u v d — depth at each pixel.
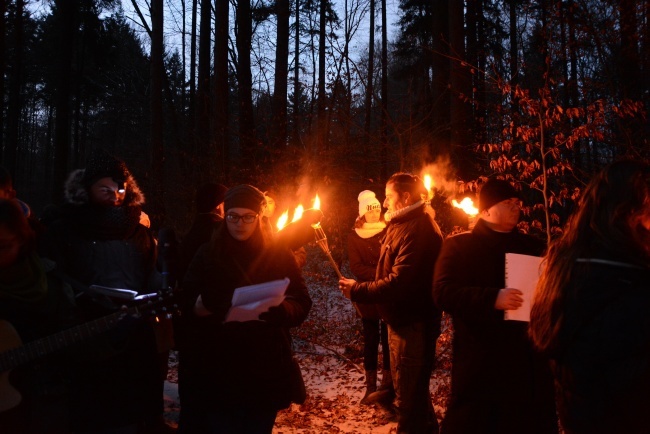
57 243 3.19
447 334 6.75
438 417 5.06
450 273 3.34
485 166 9.24
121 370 3.15
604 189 2.19
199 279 3.09
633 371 1.96
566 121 6.41
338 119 12.30
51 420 2.83
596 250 2.15
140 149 24.34
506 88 6.19
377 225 5.24
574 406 2.10
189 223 12.49
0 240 2.59
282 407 3.12
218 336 3.07
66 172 21.44
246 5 14.31
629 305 2.01
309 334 8.51
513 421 3.15
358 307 5.39
